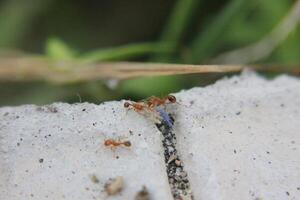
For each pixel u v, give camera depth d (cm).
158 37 24
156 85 20
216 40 21
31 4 23
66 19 24
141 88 20
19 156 16
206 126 16
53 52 20
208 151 16
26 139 16
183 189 16
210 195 16
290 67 20
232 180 16
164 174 16
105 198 15
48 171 16
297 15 21
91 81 19
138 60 22
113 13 24
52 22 24
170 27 22
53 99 21
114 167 16
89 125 16
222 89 17
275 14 22
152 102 16
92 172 16
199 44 21
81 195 15
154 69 18
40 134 16
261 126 17
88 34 24
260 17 22
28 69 18
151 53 22
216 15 22
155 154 16
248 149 16
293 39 21
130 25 24
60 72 18
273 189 16
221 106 17
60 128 16
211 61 21
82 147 16
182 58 21
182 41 23
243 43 22
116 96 20
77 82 19
